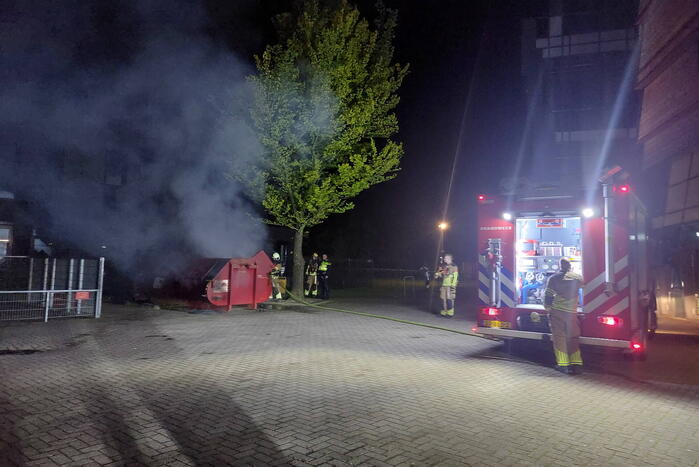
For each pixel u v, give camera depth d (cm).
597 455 415
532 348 905
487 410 537
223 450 414
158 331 1059
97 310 1255
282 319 1302
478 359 826
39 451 405
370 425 480
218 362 764
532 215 806
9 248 1762
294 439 441
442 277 1458
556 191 785
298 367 740
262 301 1548
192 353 830
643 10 1831
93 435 444
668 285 1542
